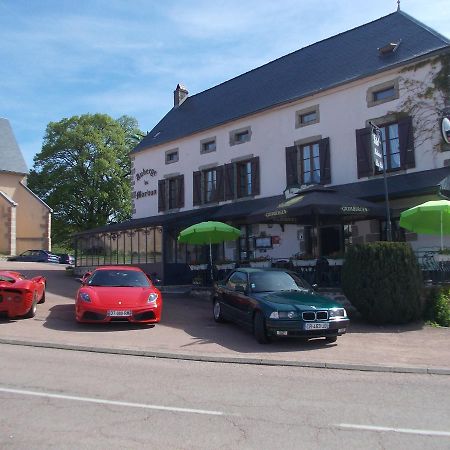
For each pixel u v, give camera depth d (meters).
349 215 15.10
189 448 4.32
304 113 19.16
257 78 24.53
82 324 11.11
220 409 5.46
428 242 15.24
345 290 11.95
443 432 4.81
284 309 9.08
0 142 39.75
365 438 4.62
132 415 5.19
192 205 23.50
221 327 11.30
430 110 15.57
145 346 8.96
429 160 15.51
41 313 12.42
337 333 9.23
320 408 5.57
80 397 5.81
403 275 11.41
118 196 46.28
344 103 17.89
